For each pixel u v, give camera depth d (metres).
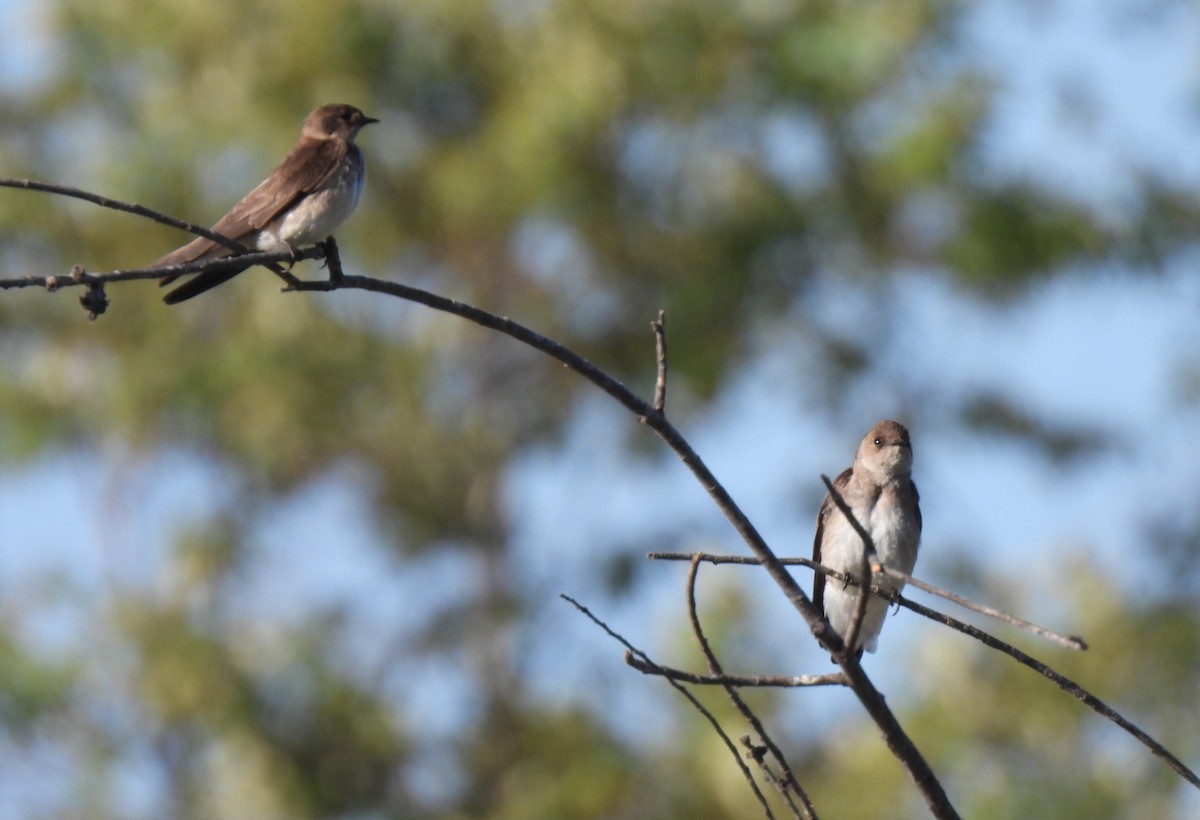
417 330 19.42
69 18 19.06
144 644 16.80
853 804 13.84
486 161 18.14
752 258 19.09
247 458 19.16
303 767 16.98
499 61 18.72
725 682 6.03
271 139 18.34
